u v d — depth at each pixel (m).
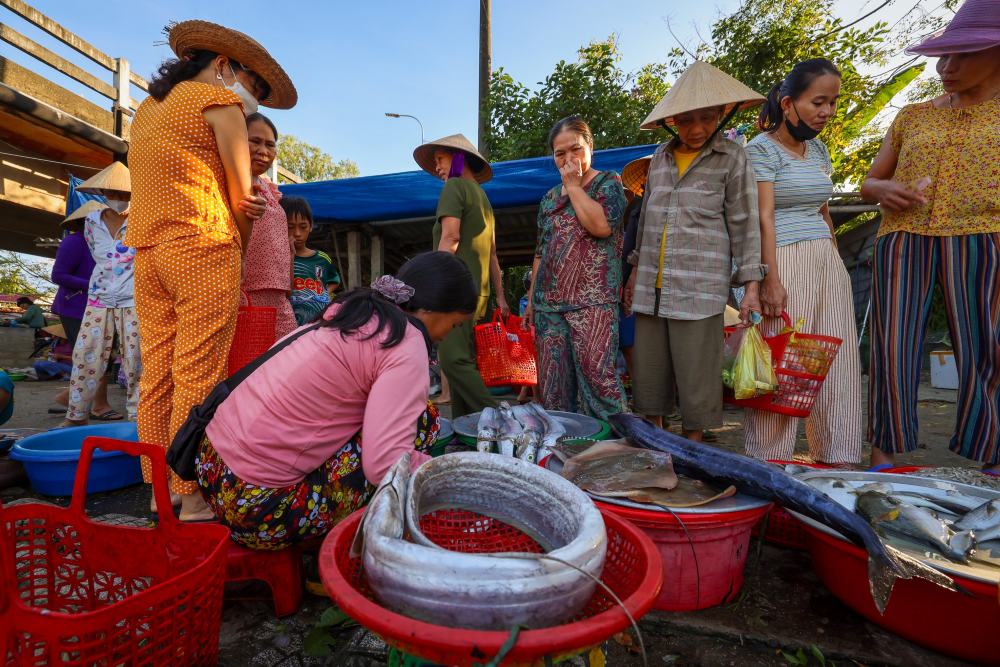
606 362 2.66
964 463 3.07
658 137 7.92
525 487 1.17
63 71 6.64
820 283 2.49
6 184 6.61
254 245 2.54
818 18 8.18
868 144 8.30
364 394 1.41
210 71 2.01
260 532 1.39
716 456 1.63
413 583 0.81
